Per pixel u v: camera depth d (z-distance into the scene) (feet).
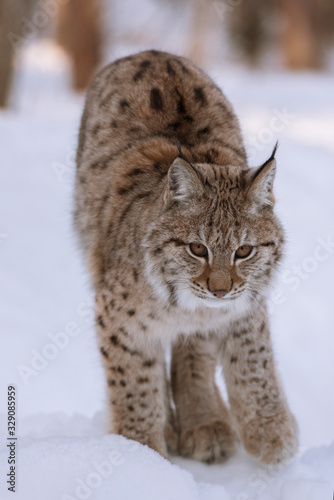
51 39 154.51
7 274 49.96
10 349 40.70
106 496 25.25
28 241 54.95
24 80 132.57
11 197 61.98
